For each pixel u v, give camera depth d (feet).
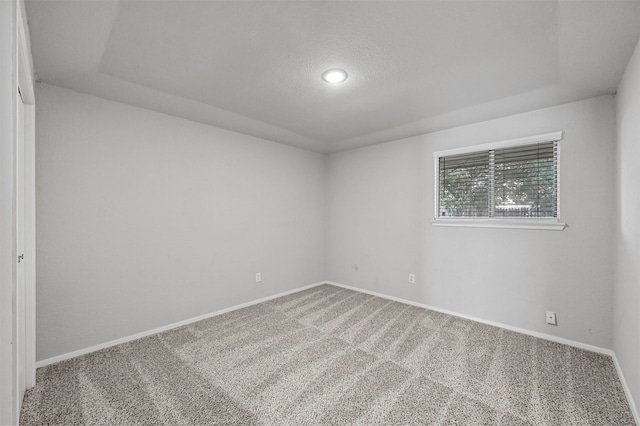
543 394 5.90
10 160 2.65
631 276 5.79
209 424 5.08
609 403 5.62
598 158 7.73
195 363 7.09
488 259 9.73
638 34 5.06
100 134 7.88
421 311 10.87
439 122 10.01
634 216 5.63
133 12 4.58
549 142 8.67
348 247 14.17
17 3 3.16
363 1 4.38
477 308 9.95
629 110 6.03
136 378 6.45
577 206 8.05
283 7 4.51
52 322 7.09
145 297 8.72
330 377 6.51
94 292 7.75
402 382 6.32
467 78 6.86
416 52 5.80
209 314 10.28
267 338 8.51
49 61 6.00
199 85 7.25
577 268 8.05
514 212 9.32
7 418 2.59
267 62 6.19
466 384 6.25
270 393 5.95
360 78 6.89
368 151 13.37
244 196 11.50
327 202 15.16
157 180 9.01
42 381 6.29
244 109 8.87
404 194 12.06
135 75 6.70
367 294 13.12
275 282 12.67
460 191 10.57
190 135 9.84
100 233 7.86
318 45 5.58
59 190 7.20
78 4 4.33
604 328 7.62
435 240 11.08
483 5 4.45
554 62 6.11
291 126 10.54
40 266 6.91
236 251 11.19
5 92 2.64
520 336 8.70
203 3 4.41
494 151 9.77
